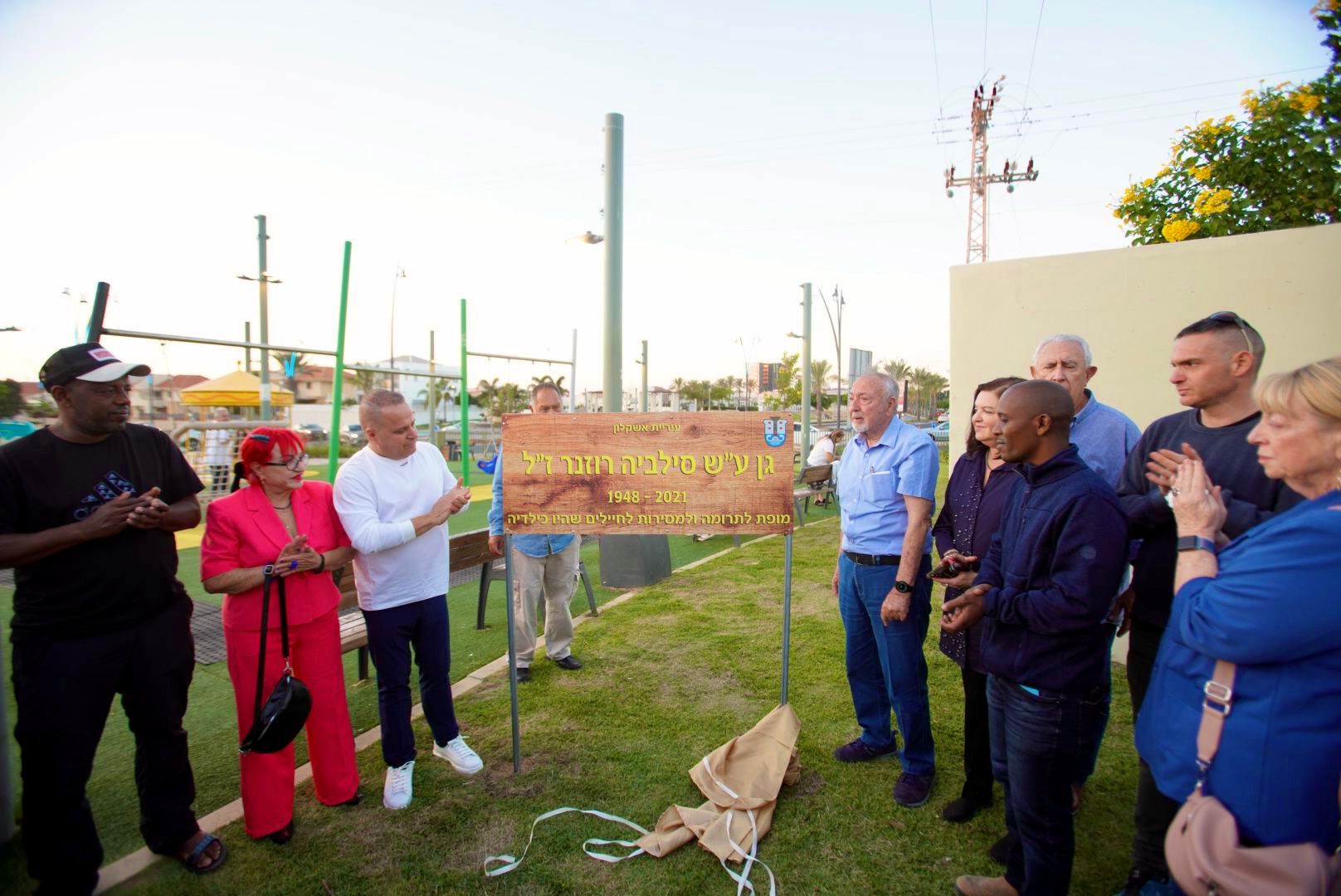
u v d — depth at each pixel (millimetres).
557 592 4344
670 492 2990
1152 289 4047
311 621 2746
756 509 2986
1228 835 1379
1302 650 1339
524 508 3064
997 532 2520
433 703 3127
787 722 3031
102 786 3088
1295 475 1507
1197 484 1711
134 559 2352
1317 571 1319
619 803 2916
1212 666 1523
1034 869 2039
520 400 25547
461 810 2879
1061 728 1957
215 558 2566
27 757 2254
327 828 2760
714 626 5234
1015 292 4500
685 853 2598
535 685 4137
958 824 2740
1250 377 2168
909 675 2863
